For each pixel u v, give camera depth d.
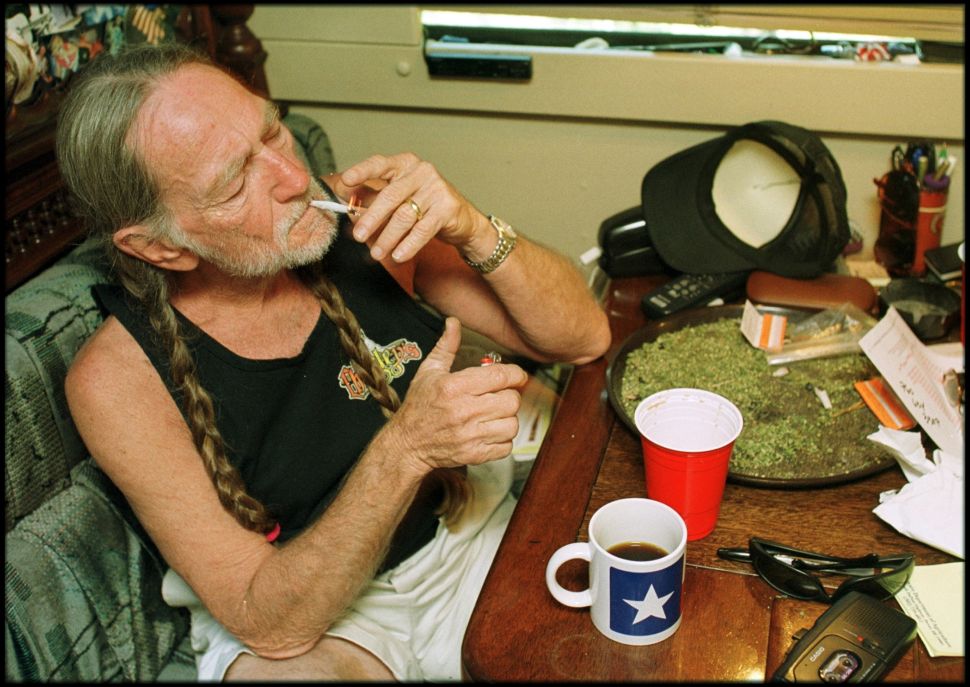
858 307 1.28
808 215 1.33
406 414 0.99
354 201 1.19
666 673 0.80
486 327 1.35
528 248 1.25
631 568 0.79
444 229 1.12
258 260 1.04
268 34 1.76
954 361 1.14
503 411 0.96
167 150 0.96
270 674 1.04
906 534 0.91
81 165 1.00
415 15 1.69
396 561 1.21
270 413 1.14
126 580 1.19
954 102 1.55
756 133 1.33
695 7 1.62
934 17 1.52
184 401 1.07
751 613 0.86
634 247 1.45
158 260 1.06
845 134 1.66
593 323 1.28
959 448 0.98
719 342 1.23
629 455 1.06
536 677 0.81
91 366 1.06
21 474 1.08
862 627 0.80
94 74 1.00
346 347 1.16
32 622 1.04
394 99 1.79
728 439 0.93
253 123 1.00
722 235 1.39
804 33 1.64
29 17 1.26
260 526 1.09
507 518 1.35
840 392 1.13
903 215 1.46
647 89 1.67
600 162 1.81
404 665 1.15
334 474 1.19
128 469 1.04
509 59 1.68
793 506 0.97
